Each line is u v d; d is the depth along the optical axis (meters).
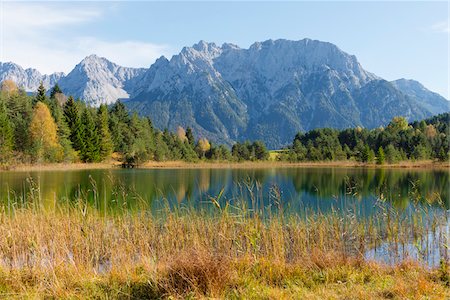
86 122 79.50
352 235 13.92
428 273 8.69
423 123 127.50
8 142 59.78
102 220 14.86
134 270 8.64
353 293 7.11
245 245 11.16
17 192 26.91
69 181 39.00
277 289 7.33
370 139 111.94
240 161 92.88
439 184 39.06
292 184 40.28
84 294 7.29
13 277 8.04
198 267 7.38
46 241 11.17
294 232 12.77
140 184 38.69
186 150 98.75
